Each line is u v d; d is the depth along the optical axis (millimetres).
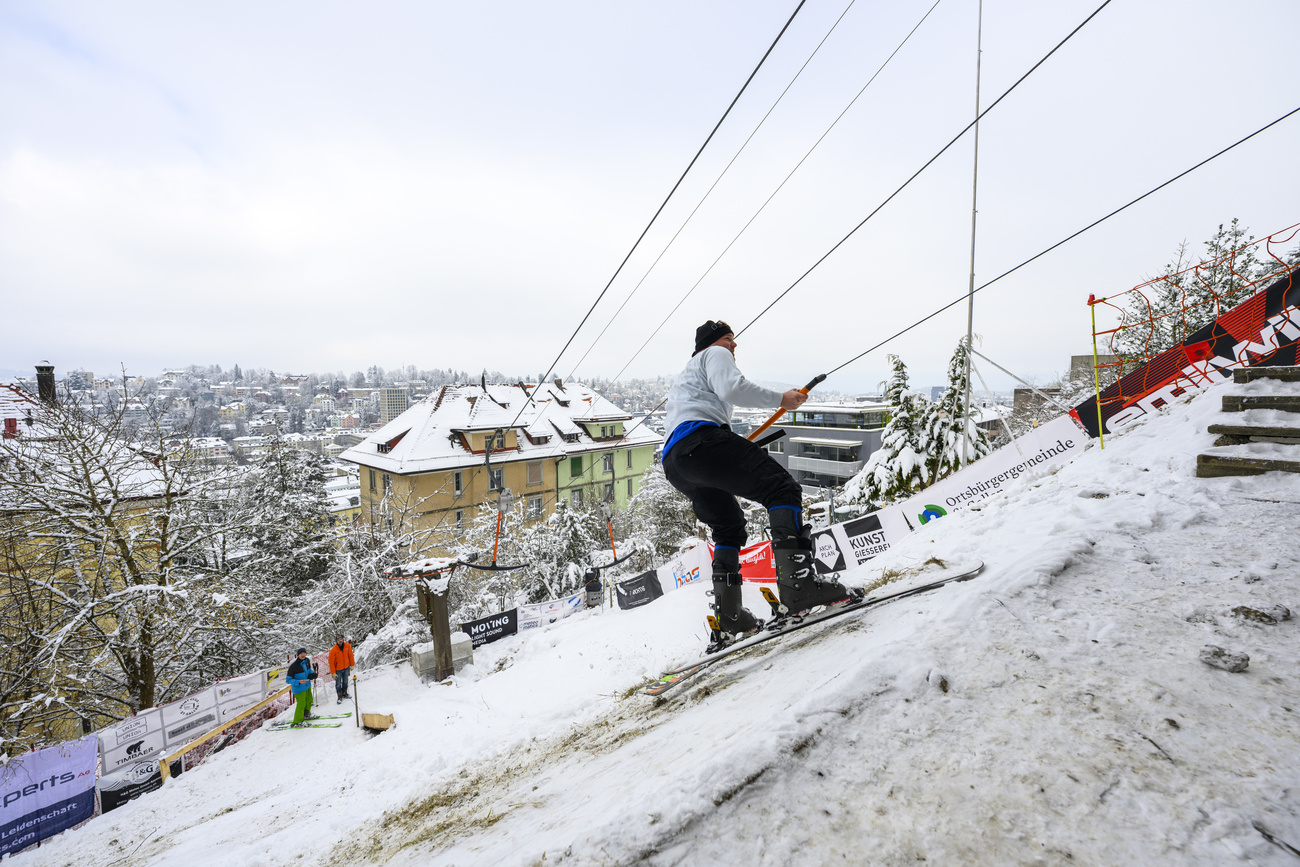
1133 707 1308
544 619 13492
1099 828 959
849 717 1350
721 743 1402
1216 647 1503
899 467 13602
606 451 40625
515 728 5008
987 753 1189
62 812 8305
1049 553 2383
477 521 23609
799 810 1077
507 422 35750
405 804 3311
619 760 1869
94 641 13328
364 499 37562
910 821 1022
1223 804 973
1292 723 1188
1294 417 3488
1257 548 2281
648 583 11727
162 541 13875
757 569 8266
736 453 2473
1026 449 6180
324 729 9586
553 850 1075
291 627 17906
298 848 3291
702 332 2744
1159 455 4094
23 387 13953
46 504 12680
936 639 1723
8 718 11922
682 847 1009
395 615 17062
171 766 9148
